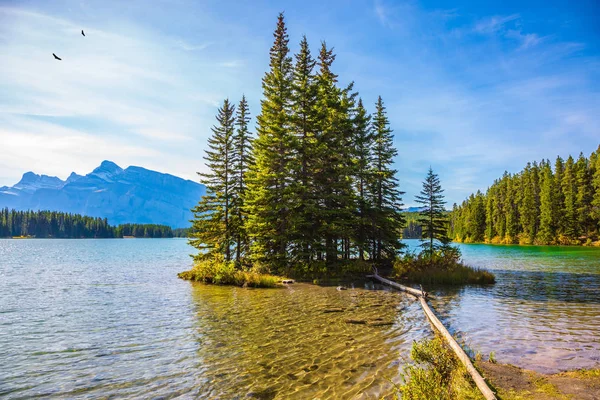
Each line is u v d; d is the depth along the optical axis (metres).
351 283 25.05
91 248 102.88
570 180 81.12
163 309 16.20
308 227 29.22
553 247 74.88
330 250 29.34
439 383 6.38
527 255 54.66
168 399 7.01
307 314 14.72
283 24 32.78
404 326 12.58
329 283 25.06
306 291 21.39
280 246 29.27
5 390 7.57
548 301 17.69
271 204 28.66
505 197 105.62
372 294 20.11
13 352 10.16
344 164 31.59
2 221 193.50
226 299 18.73
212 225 32.69
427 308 14.91
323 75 34.06
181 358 9.41
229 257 32.56
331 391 7.20
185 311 15.66
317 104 30.59
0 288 24.14
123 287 24.25
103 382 7.93
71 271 37.25
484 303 17.19
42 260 54.34
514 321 13.29
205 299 18.83
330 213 28.95
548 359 8.83
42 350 10.33
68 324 13.52
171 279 29.31
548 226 83.94
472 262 42.66
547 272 31.41
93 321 13.98
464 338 10.95
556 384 6.89
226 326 12.82
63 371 8.63
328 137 30.56
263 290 22.08
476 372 7.12
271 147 29.92
